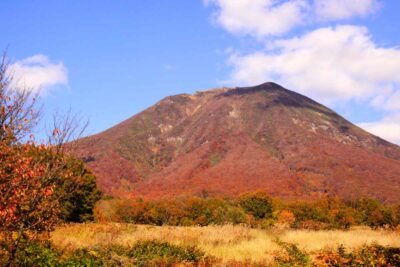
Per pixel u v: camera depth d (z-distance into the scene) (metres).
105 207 80.19
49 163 9.38
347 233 25.86
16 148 9.24
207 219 76.94
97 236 20.56
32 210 9.21
